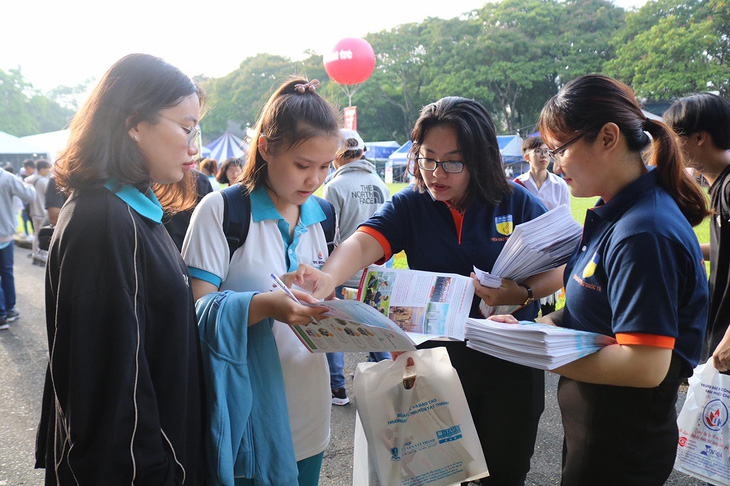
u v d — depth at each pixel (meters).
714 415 1.80
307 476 1.61
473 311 1.75
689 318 1.24
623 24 38.69
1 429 3.09
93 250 1.00
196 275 1.41
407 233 1.81
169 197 1.44
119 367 0.98
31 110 61.53
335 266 1.61
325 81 48.53
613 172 1.30
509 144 26.61
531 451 1.80
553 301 3.93
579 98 1.28
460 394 1.49
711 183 2.07
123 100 1.06
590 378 1.23
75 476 0.97
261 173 1.48
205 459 1.29
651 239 1.16
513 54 38.28
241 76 50.62
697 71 25.59
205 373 1.31
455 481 1.50
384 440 1.46
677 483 2.47
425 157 1.63
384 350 1.26
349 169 3.63
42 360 4.23
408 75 44.59
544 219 1.56
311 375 1.55
